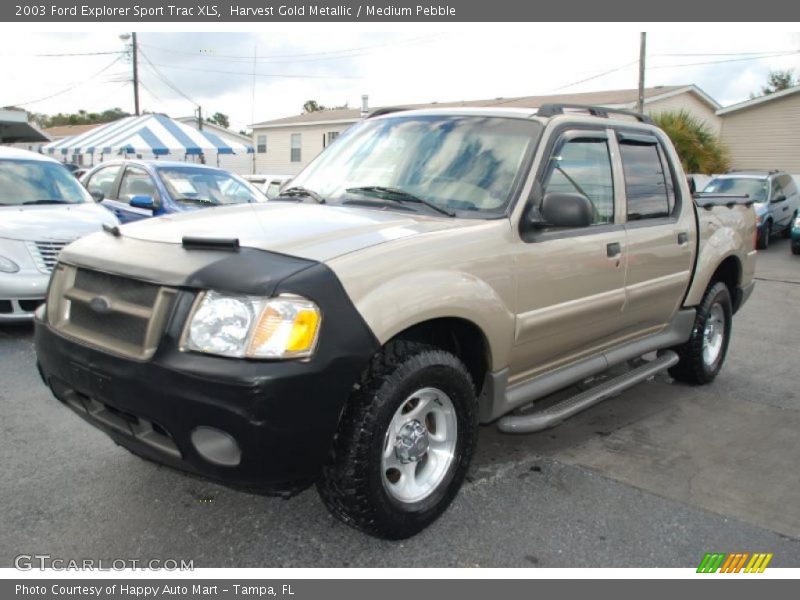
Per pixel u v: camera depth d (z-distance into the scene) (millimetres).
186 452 2545
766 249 16391
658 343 4766
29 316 5973
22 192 7285
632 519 3322
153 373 2504
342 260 2680
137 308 2641
